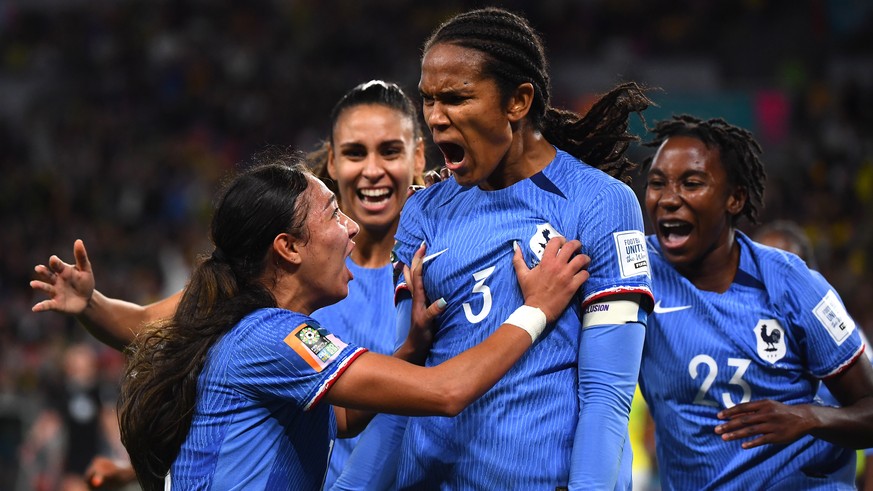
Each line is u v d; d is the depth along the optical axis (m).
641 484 22.41
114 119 64.56
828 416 10.57
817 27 62.72
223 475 8.95
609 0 66.50
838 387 11.14
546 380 8.96
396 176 13.09
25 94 69.00
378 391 8.80
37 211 56.38
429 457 9.33
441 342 9.48
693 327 11.28
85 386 26.50
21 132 64.25
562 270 8.87
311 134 62.47
